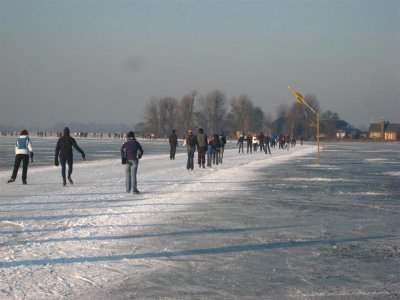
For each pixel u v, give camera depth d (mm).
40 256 8406
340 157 47000
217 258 8555
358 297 6543
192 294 6629
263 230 11031
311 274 7637
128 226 11242
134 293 6637
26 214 12727
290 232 10836
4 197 16172
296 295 6617
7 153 50281
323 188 19750
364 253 9008
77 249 8961
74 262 8086
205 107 156750
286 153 55688
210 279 7320
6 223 11469
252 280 7289
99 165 33000
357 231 11008
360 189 19484
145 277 7375
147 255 8664
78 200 15484
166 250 9047
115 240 9773
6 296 6391
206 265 8102
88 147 75062
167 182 21516
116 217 12375
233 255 8781
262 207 14461
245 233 10680
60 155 19859
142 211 13391
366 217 12867
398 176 25594
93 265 7945
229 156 47594
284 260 8469
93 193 17359
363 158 45312
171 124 160000
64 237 9953
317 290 6836
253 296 6570
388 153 57625
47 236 10047
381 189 19516
